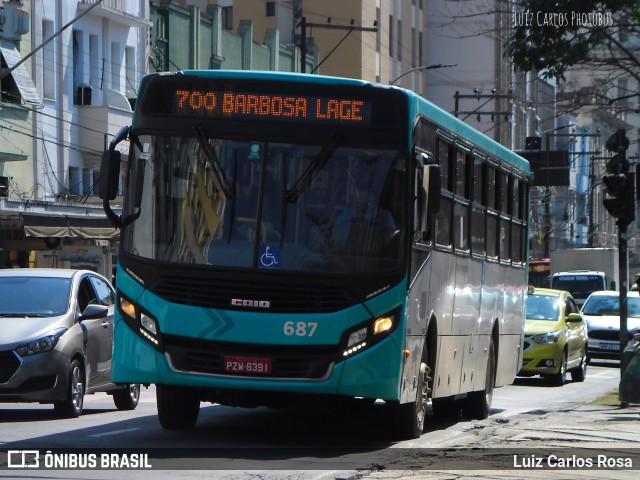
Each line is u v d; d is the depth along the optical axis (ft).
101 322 115.96
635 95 164.96
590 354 241.55
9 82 263.08
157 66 333.62
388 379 83.71
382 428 103.09
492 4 187.52
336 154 84.89
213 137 85.30
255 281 82.99
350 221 84.07
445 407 120.57
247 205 84.23
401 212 84.69
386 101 85.56
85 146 293.64
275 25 456.86
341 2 454.40
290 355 82.74
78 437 89.35
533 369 182.91
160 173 85.56
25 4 268.82
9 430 94.73
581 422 114.32
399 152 85.15
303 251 83.41
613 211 145.79
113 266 286.25
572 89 170.50
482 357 117.19
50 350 104.68
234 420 107.04
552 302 193.67
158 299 83.87
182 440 88.58
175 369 83.41
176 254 84.12
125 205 86.38
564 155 298.15
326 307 82.99
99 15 301.43
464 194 105.60
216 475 70.33
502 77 540.93
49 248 252.42
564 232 619.26
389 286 83.66
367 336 83.15
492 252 119.34
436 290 95.04
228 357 82.89
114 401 120.37
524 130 575.38
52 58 281.95
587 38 155.53
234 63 373.61
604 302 248.32
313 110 85.20
